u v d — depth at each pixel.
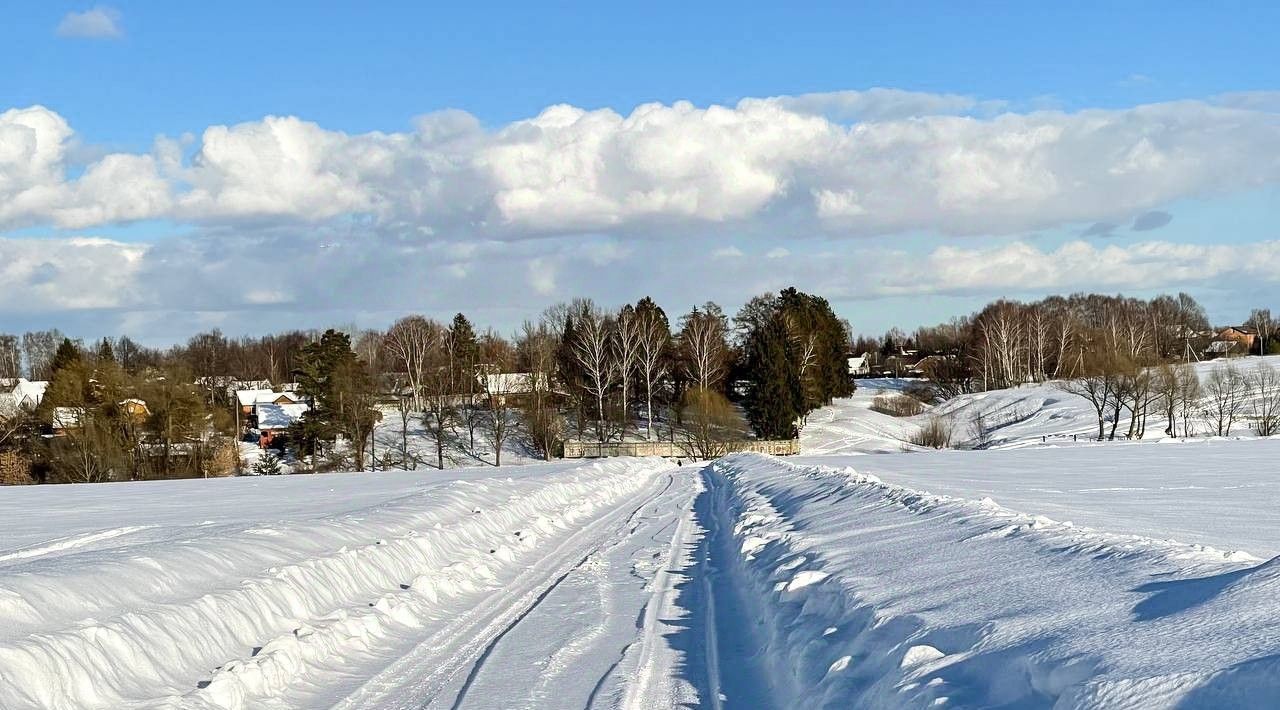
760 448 74.75
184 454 65.25
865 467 39.03
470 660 9.09
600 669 8.62
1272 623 5.11
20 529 19.22
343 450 77.81
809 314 101.69
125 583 8.98
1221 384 83.69
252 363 140.12
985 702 5.39
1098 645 5.38
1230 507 18.20
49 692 6.50
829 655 7.67
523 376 95.69
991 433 85.81
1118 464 37.69
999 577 8.36
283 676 8.16
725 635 9.91
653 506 26.80
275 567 10.88
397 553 13.23
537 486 26.39
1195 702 4.29
